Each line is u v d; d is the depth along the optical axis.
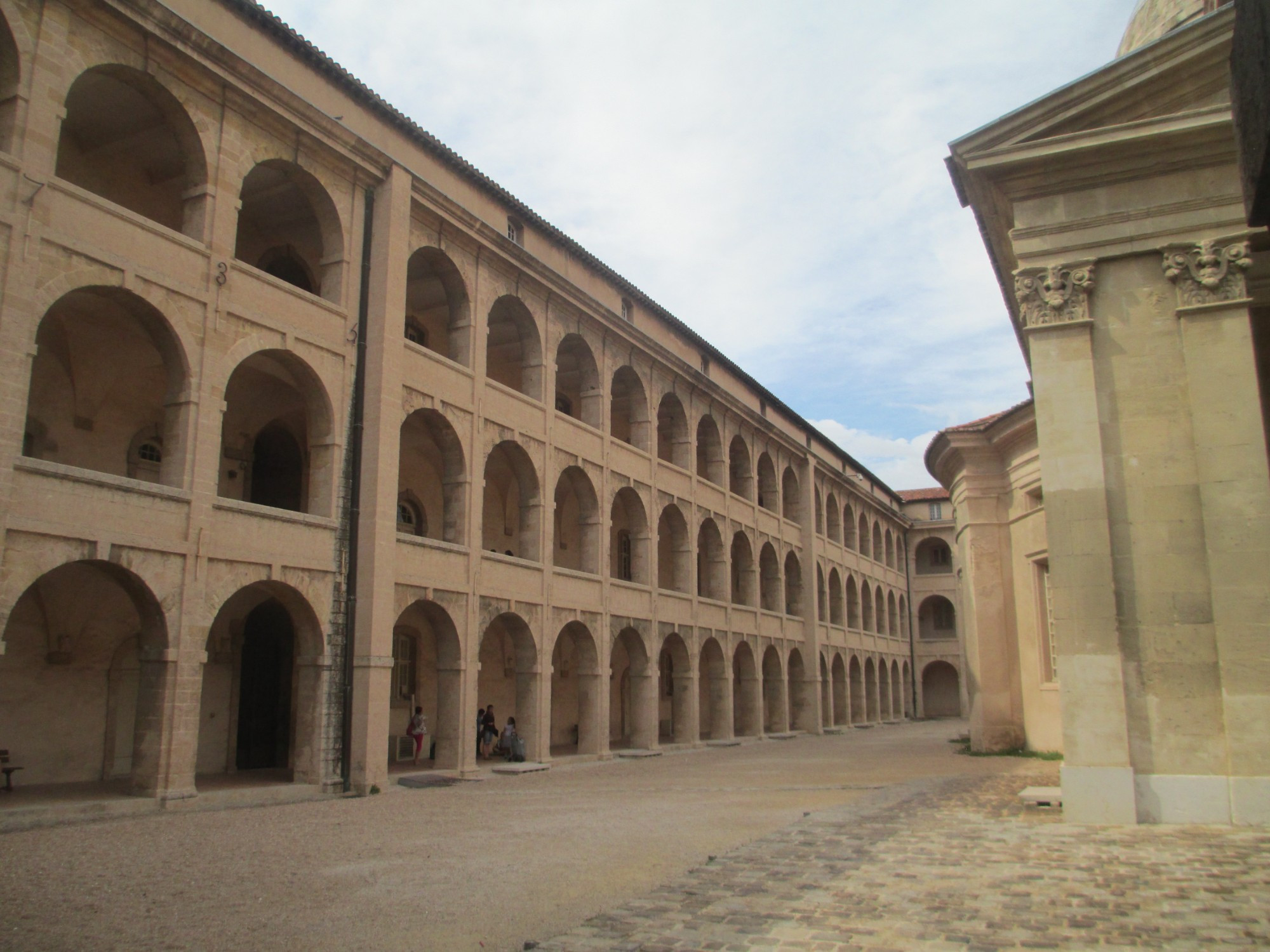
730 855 12.33
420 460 31.58
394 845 14.12
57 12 17.55
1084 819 14.58
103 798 17.84
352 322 23.36
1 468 15.85
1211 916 8.79
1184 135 15.63
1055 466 15.80
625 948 8.24
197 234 20.00
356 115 24.16
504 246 28.25
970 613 32.28
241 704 25.22
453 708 25.31
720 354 42.81
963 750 33.31
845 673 55.12
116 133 21.62
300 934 9.07
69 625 21.34
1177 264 15.74
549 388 30.52
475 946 8.61
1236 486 14.94
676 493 37.91
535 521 29.41
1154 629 15.06
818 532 53.94
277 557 20.66
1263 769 14.16
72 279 17.31
